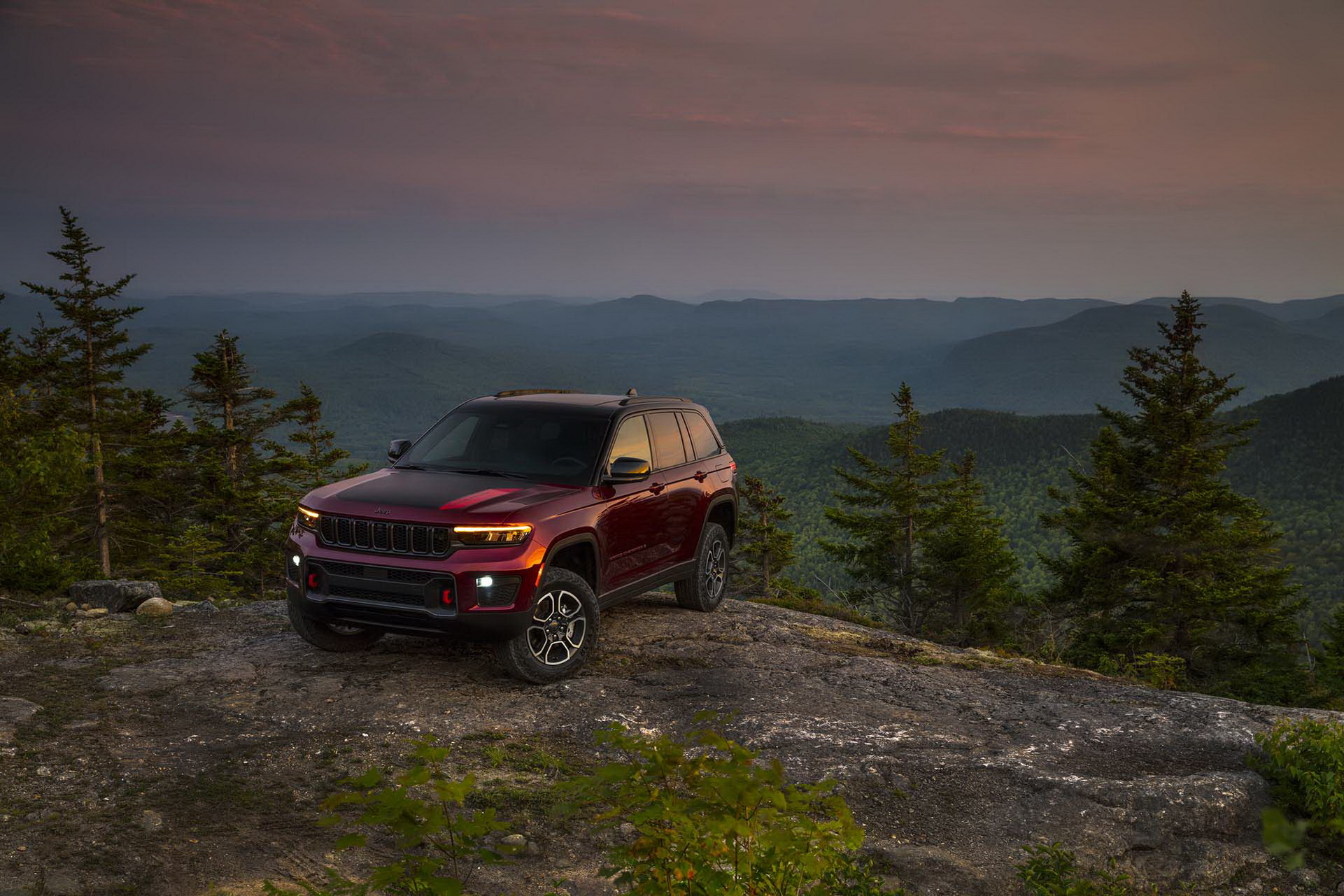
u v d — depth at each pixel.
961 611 41.94
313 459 37.12
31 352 31.25
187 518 36.00
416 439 8.05
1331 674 32.25
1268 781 5.43
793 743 5.70
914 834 4.64
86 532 30.53
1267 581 32.50
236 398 36.28
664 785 2.46
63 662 7.08
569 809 2.44
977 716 6.57
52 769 4.91
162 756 5.17
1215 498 33.50
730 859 2.42
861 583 45.84
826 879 3.36
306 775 4.98
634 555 7.77
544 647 6.72
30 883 3.68
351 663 7.07
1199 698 7.12
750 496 48.88
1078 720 6.51
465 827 2.17
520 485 7.00
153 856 3.98
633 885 3.25
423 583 6.25
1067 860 4.23
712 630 8.62
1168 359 35.75
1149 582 32.00
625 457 7.64
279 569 35.34
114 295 32.47
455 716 5.94
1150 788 5.12
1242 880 4.49
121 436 31.20
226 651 7.41
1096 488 35.47
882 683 7.26
